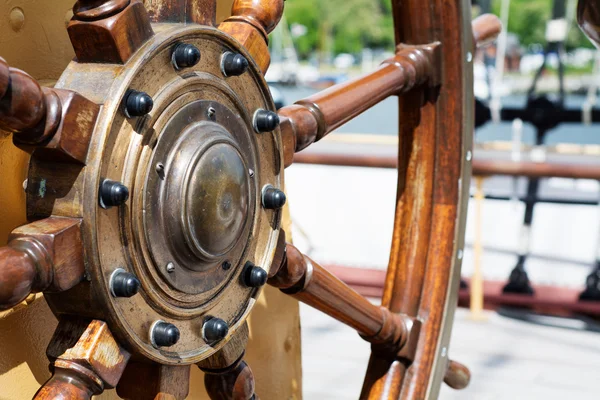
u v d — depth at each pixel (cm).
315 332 276
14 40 63
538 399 224
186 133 55
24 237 47
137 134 51
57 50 68
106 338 52
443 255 98
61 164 49
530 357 256
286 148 70
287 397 117
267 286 109
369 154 277
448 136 97
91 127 49
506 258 364
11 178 63
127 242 51
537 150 313
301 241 359
